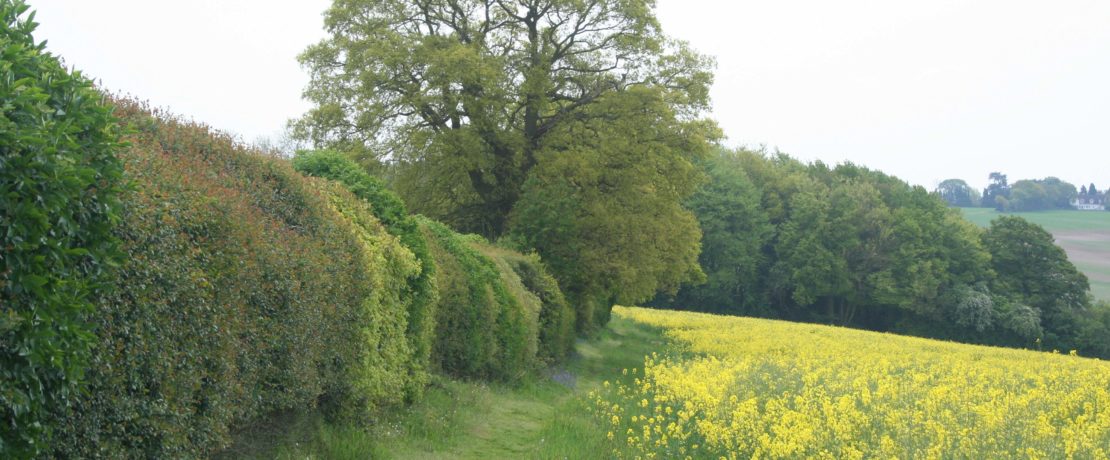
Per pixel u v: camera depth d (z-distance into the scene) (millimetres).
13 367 4125
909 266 64750
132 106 7609
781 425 10414
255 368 7418
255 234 7434
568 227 25719
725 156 77812
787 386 14180
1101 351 60438
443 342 14828
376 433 10055
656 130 27891
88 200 4695
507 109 28234
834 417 10711
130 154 5762
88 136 4824
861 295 67562
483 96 26031
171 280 5746
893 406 12641
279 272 7785
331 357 9445
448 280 14852
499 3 28609
